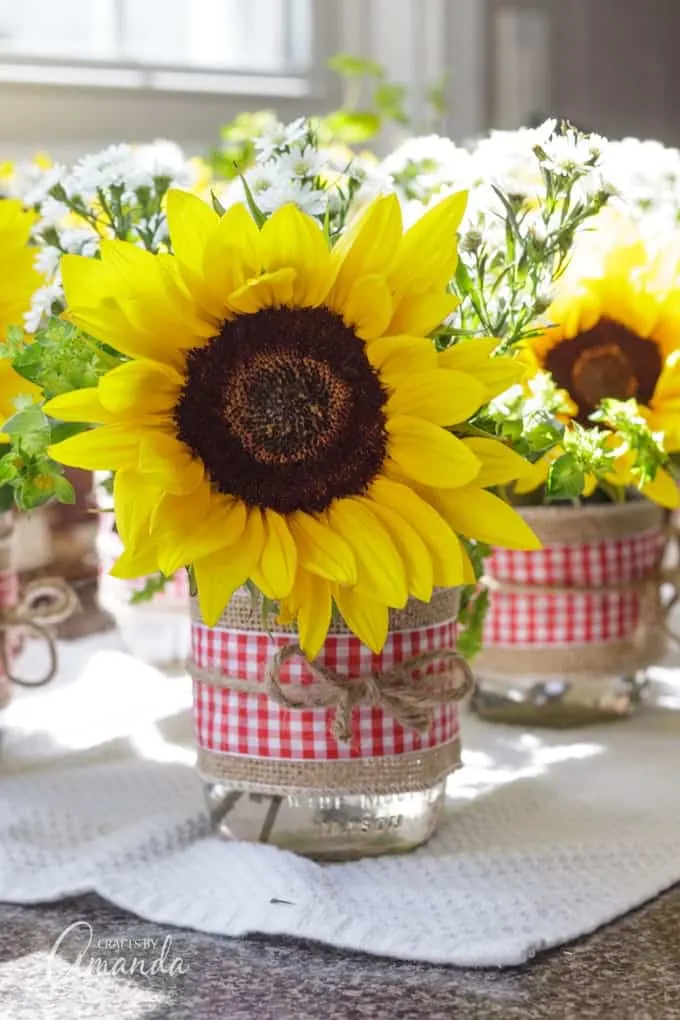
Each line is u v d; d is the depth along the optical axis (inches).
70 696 33.4
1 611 29.3
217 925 24.1
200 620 26.0
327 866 25.6
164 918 24.4
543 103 60.6
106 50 50.4
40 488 23.9
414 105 56.6
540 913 24.1
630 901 24.5
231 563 23.1
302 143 26.0
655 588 31.4
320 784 25.4
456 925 23.8
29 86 47.4
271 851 25.2
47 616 30.4
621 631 31.1
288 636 25.2
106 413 22.9
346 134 42.0
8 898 25.0
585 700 31.5
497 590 31.0
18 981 22.9
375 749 25.4
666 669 35.6
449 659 26.0
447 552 23.3
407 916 24.0
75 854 26.1
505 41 59.2
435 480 23.2
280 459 23.4
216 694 25.9
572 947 23.6
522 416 25.3
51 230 27.1
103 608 38.1
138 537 22.8
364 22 56.4
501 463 23.6
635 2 64.2
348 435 23.5
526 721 31.7
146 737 31.5
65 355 23.7
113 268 22.9
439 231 23.2
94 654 35.6
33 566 36.9
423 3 56.4
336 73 56.0
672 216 29.9
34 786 28.7
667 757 29.8
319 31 55.4
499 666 31.2
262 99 53.9
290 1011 22.1
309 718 25.3
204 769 26.1
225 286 23.1
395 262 23.1
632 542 31.0
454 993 22.5
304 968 23.2
